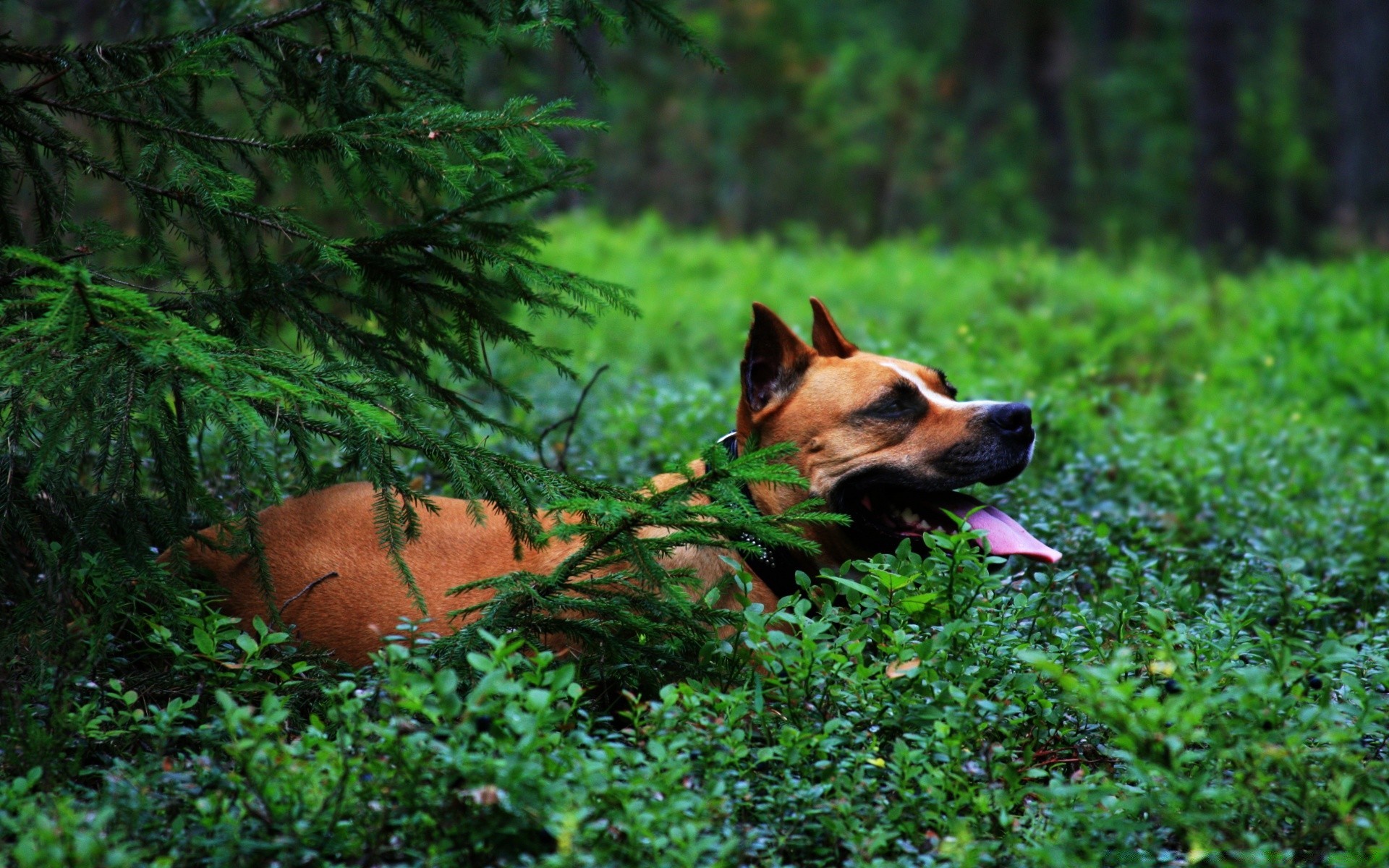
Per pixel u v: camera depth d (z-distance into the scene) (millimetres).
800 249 33469
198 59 5695
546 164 6441
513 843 4344
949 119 51406
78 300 4773
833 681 5262
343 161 6184
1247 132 48719
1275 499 9336
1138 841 4609
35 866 3842
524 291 6621
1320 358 15102
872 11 53188
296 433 5547
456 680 4316
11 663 5273
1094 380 13852
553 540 6152
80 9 10336
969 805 4754
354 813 4363
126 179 5906
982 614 5734
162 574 5422
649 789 4418
